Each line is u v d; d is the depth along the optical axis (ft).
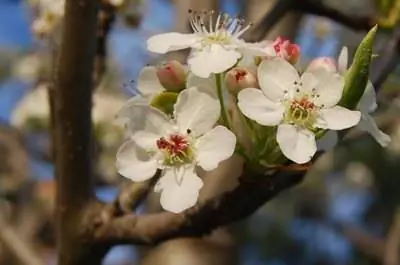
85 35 1.32
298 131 1.18
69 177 1.34
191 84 1.23
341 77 1.20
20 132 2.84
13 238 2.02
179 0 1.80
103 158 2.25
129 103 1.26
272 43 1.24
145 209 1.67
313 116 1.19
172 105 1.23
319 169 3.85
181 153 1.19
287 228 4.11
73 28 1.32
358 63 1.19
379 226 3.99
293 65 1.23
